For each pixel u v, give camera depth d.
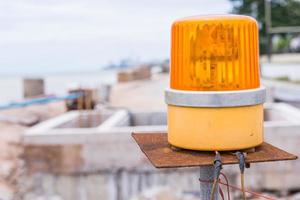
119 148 7.41
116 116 9.55
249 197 7.39
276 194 7.48
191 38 1.74
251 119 1.74
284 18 51.16
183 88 1.78
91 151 7.41
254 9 50.66
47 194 7.42
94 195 7.41
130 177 7.44
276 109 9.75
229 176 7.42
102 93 16.62
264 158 1.67
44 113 13.95
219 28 1.71
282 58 48.19
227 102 1.68
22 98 18.22
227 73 1.71
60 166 7.42
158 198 7.18
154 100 17.19
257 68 1.81
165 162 1.63
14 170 8.29
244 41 1.73
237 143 1.71
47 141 7.42
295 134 7.47
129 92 21.17
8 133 10.74
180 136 1.78
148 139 2.06
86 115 10.24
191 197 7.30
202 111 1.71
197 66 1.73
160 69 43.59
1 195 7.40
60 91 20.44
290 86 23.03
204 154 1.74
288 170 7.50
